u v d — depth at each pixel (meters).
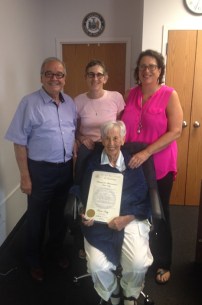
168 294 1.85
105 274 1.53
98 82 1.92
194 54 2.74
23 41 2.80
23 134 1.74
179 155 3.01
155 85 1.75
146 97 1.79
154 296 1.83
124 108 1.93
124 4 3.58
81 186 1.77
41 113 1.72
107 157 1.73
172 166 1.81
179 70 2.79
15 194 2.59
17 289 1.89
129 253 1.55
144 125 1.77
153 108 1.73
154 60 1.69
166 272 1.96
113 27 3.67
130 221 1.62
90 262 1.53
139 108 1.78
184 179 3.08
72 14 3.67
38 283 1.94
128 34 3.67
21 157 1.79
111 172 1.70
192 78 2.79
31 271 2.00
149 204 1.68
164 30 2.75
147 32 2.79
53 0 3.63
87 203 1.67
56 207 2.04
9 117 2.43
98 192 1.67
